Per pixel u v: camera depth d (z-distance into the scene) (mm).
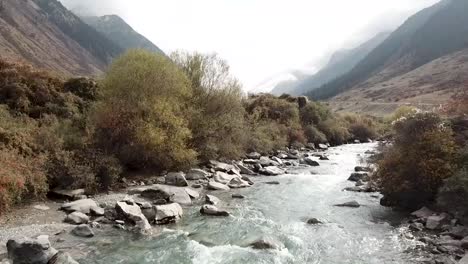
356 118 72750
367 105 160125
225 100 31500
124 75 23797
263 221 15805
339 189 22391
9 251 10258
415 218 15703
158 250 12203
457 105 19875
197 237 13734
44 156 18000
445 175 15391
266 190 22141
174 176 22359
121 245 12555
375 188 21531
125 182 21344
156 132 23047
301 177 26375
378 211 17469
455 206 14531
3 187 14609
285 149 42719
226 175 24969
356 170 27688
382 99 172125
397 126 17891
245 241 13344
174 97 25953
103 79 26844
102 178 19953
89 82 30438
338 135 59094
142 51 25828
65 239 12703
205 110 30281
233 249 12500
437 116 17328
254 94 56844
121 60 25562
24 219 14328
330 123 59031
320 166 32312
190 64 30828
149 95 24234
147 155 23547
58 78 30609
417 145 16859
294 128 49656
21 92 25609
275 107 51750
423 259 11461
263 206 18531
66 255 11094
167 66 25594
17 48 158250
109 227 14258
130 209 15469
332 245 13086
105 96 24812
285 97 60438
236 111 33312
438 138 16219
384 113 134375
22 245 10070
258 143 37156
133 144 23000
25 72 28109
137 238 13281
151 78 24375
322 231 14617
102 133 22891
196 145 28203
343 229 14852
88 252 11828
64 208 15828
